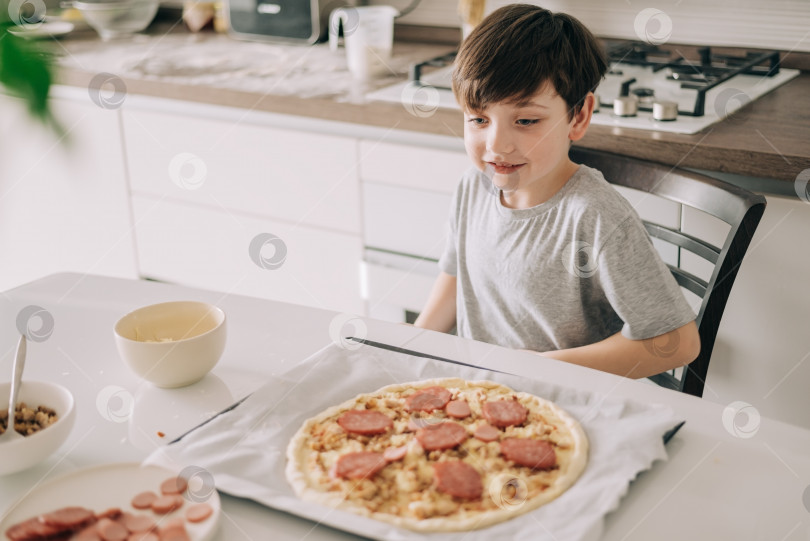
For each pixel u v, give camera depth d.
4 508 0.67
